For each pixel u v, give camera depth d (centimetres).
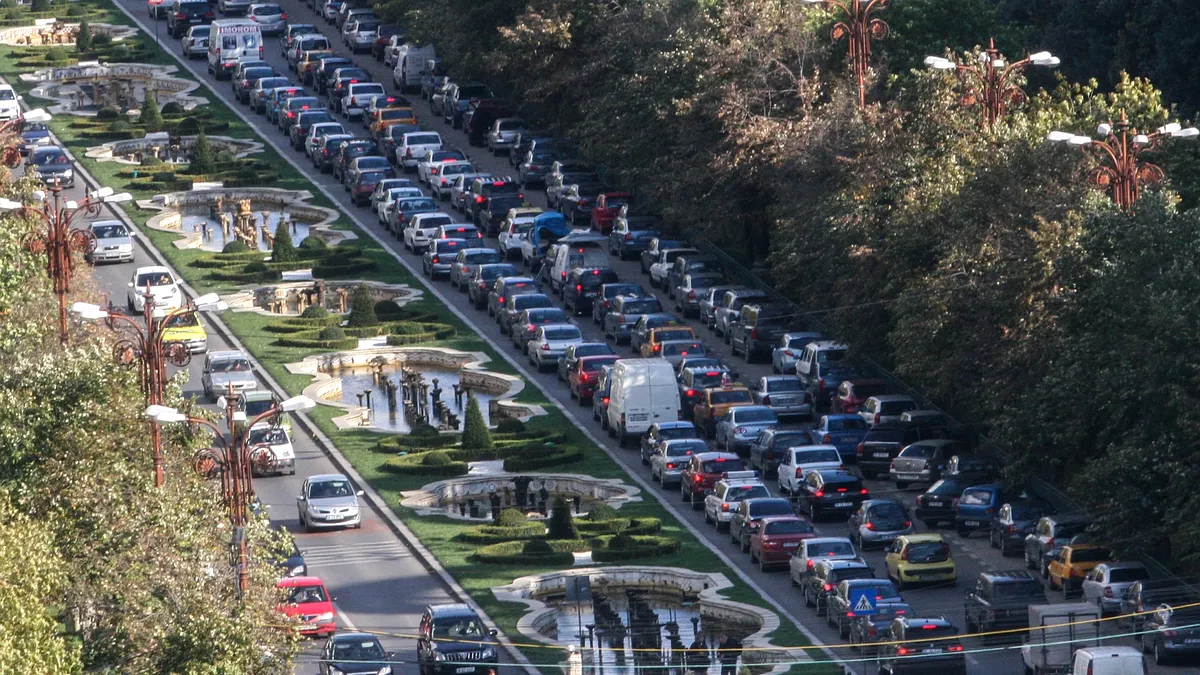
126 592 14612
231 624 14262
